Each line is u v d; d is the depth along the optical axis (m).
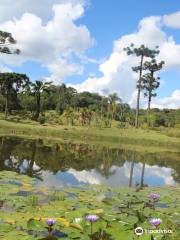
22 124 54.41
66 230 6.37
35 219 6.82
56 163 17.86
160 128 70.19
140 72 68.38
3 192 9.55
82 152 25.17
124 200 9.62
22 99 91.25
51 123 65.31
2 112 78.69
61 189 10.82
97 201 9.17
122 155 26.56
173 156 30.73
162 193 11.27
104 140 45.31
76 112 70.12
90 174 15.62
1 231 6.25
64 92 115.12
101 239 6.24
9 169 14.85
